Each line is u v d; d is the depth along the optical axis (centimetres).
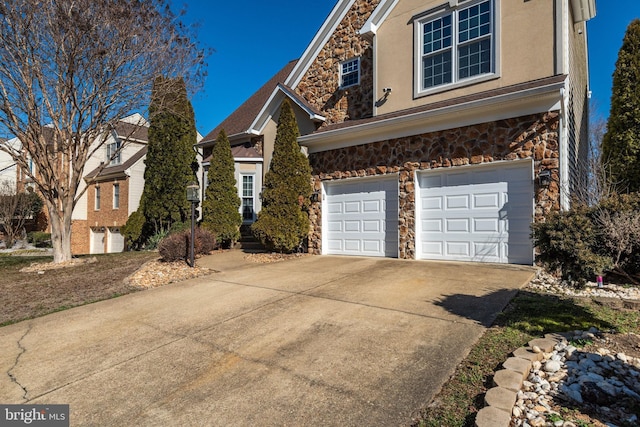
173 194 1612
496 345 387
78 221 2453
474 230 832
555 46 784
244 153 1509
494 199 808
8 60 973
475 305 519
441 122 865
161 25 1127
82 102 1112
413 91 986
